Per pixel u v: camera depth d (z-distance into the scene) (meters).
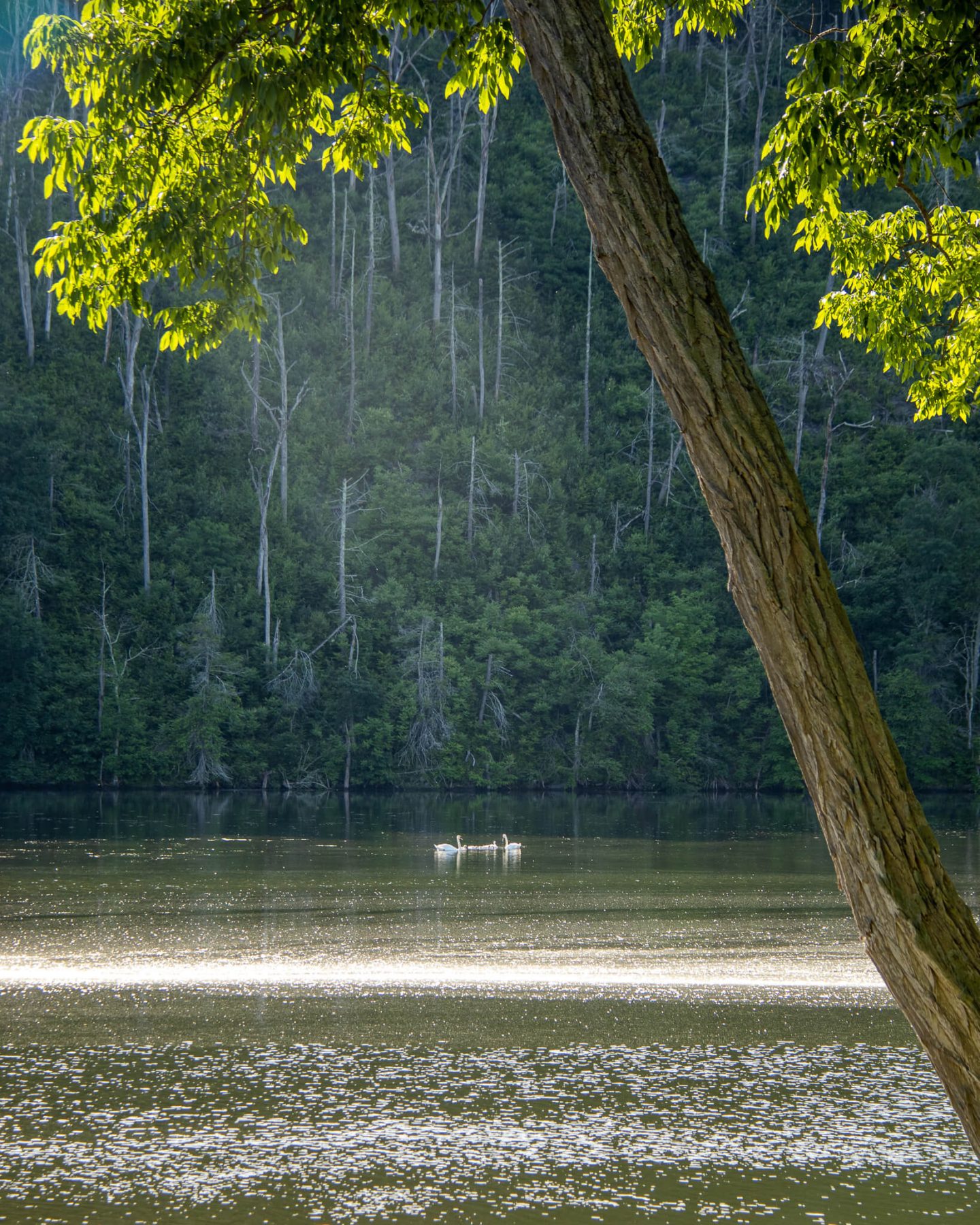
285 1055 33.34
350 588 185.25
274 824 109.88
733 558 10.54
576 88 10.80
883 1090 30.77
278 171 20.30
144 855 82.50
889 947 10.16
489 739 175.38
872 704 10.23
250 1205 23.66
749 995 40.91
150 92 17.22
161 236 18.86
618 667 179.12
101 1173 25.12
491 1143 26.97
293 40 17.86
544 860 83.81
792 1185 24.86
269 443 199.25
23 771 161.12
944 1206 23.81
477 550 194.00
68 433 189.12
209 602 173.25
